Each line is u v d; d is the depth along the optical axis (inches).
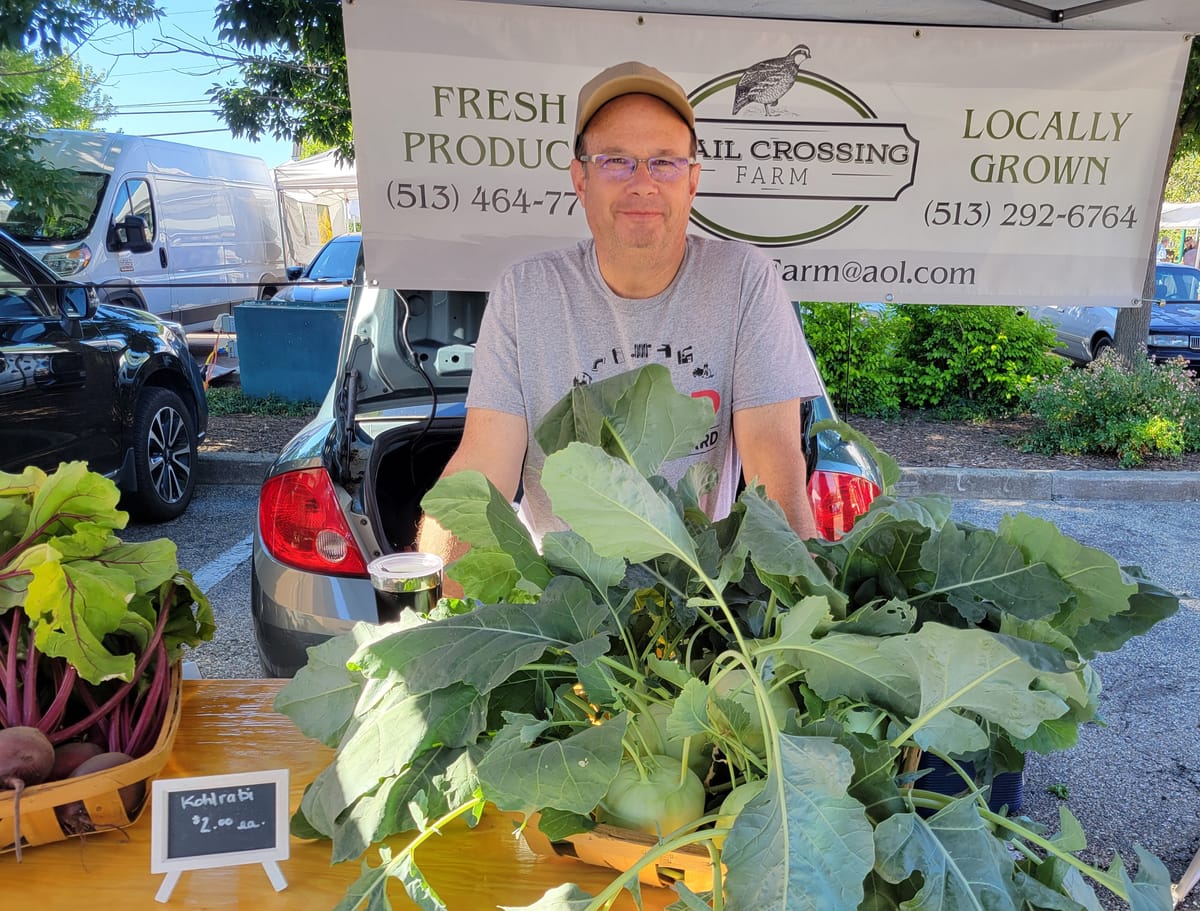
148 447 199.3
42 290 171.3
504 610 40.8
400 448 111.3
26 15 211.3
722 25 100.2
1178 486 242.1
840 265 111.0
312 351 302.4
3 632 46.8
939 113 105.7
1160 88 105.7
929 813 46.6
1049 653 34.9
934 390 319.3
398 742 38.9
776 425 72.8
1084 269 112.7
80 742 44.7
